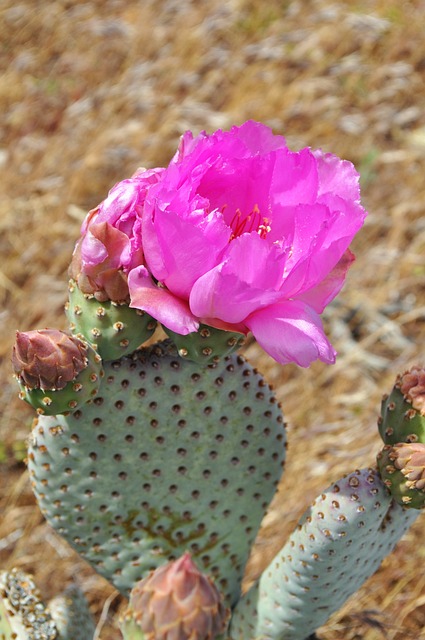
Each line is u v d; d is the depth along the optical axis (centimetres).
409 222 118
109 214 52
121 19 161
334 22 149
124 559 59
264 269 49
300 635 59
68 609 62
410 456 54
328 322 106
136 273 50
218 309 50
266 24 156
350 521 55
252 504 59
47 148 130
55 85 147
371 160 124
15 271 113
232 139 51
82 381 52
